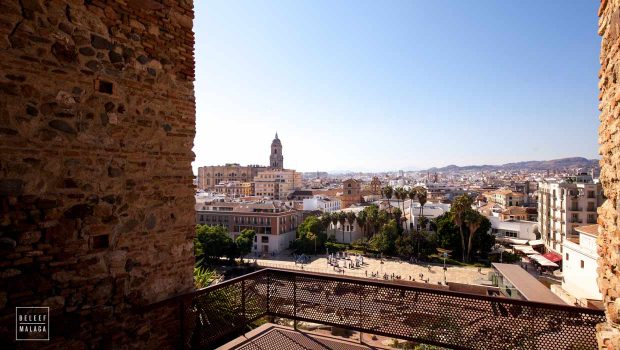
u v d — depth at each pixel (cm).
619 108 328
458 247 5516
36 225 353
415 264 5250
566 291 3212
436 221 5984
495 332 435
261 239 6731
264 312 593
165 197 488
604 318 388
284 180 12556
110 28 427
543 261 4778
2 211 329
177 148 509
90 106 403
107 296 412
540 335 414
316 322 545
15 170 339
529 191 13575
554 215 5325
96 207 405
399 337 484
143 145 461
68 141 381
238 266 5422
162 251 480
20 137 344
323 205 9156
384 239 5744
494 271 3712
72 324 379
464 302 454
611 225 352
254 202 7831
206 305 521
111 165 422
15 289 337
